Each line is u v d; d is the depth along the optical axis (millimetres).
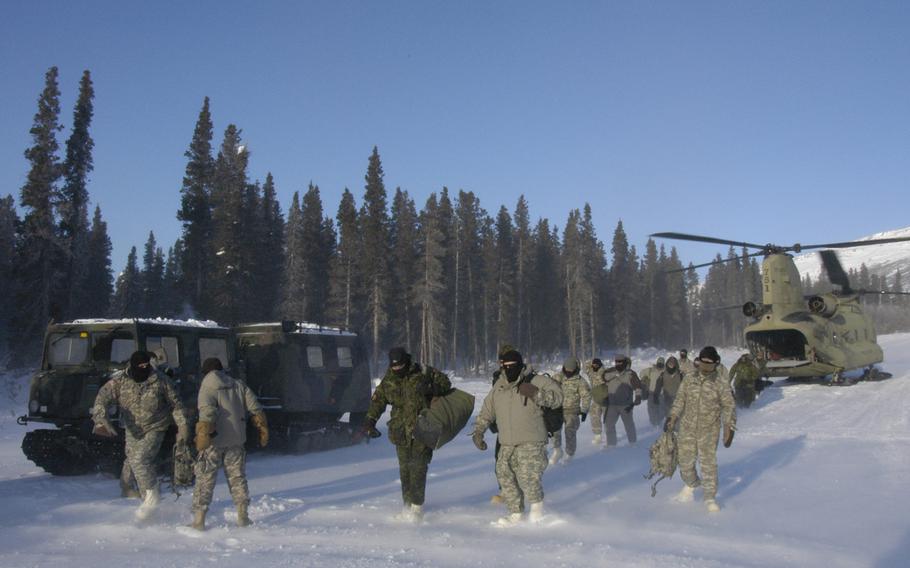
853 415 17578
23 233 35531
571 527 6641
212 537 6293
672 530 6508
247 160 40938
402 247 55594
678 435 7898
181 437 7332
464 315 62656
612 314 76625
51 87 35969
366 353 14914
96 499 8258
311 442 12969
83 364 10375
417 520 6969
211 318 39844
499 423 7082
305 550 5809
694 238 22078
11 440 15992
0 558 5492
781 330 24672
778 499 8008
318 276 57219
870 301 122000
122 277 67000
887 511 7359
